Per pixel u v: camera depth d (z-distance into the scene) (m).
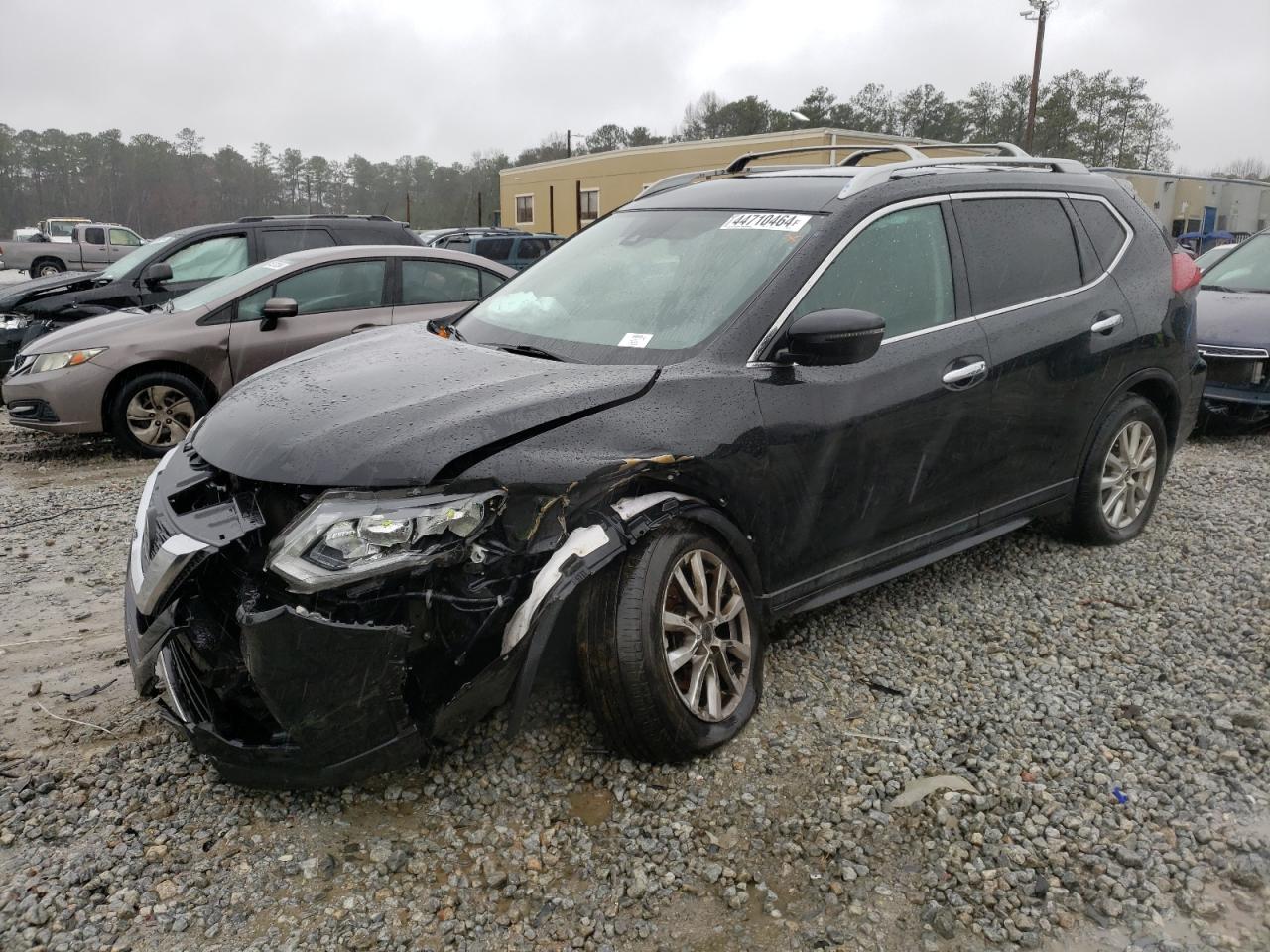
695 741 2.90
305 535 2.43
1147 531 5.05
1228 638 3.83
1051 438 4.20
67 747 3.09
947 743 3.12
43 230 36.12
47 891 2.44
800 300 3.28
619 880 2.52
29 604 4.25
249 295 7.28
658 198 4.24
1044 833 2.69
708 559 3.01
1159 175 27.80
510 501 2.61
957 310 3.77
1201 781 2.90
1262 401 7.14
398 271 7.76
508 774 2.93
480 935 2.33
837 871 2.55
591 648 2.77
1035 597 4.22
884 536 3.63
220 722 2.61
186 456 3.12
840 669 3.58
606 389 2.89
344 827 2.71
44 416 6.91
